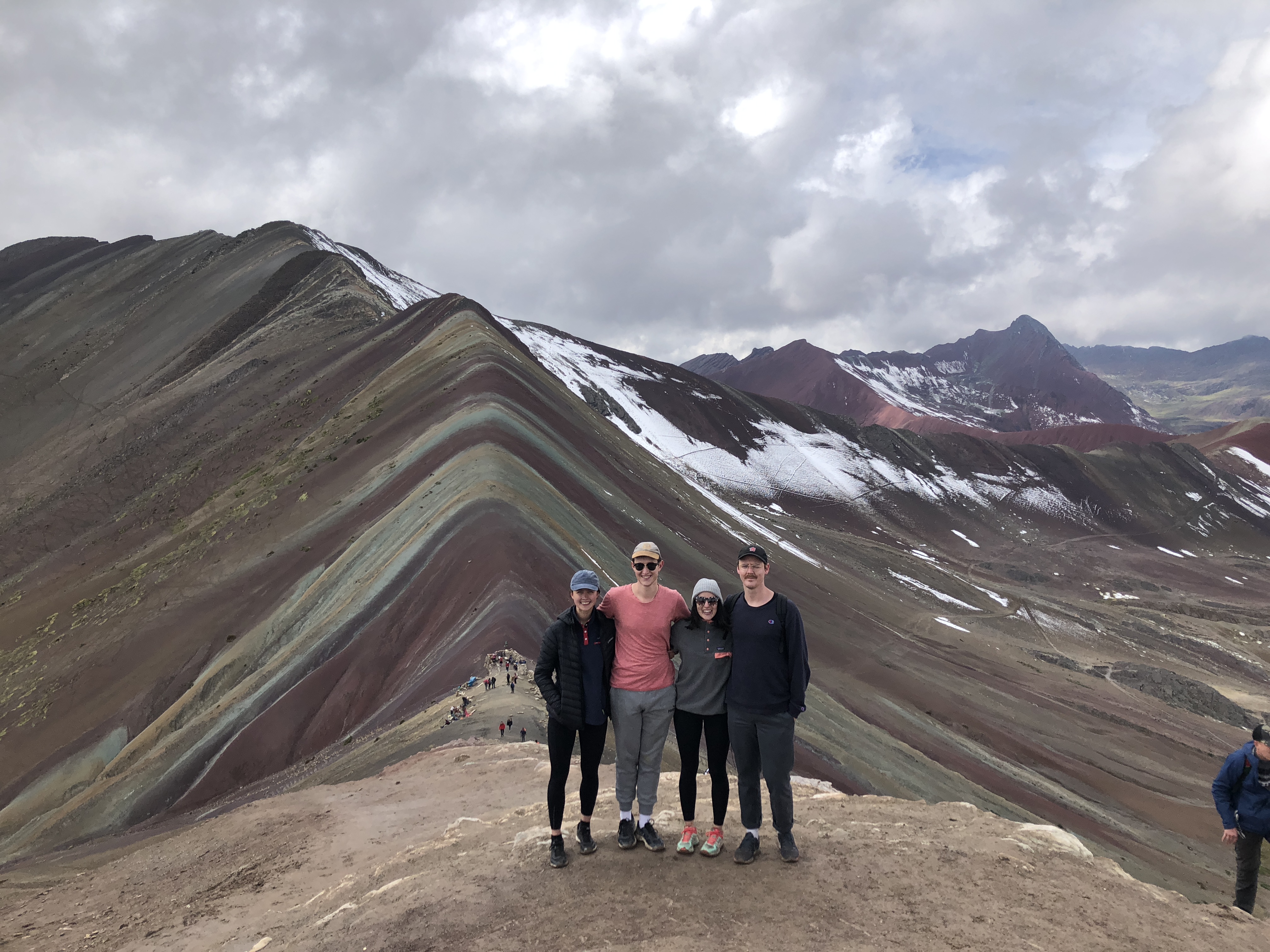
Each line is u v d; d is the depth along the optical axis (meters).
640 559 5.95
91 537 75.69
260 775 28.17
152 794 28.89
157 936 7.98
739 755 5.78
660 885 5.46
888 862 5.79
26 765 39.34
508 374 77.38
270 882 9.27
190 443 88.44
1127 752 53.88
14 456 103.19
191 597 51.84
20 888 14.97
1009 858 5.89
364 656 32.62
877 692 55.66
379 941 5.06
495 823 8.45
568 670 6.02
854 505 161.12
